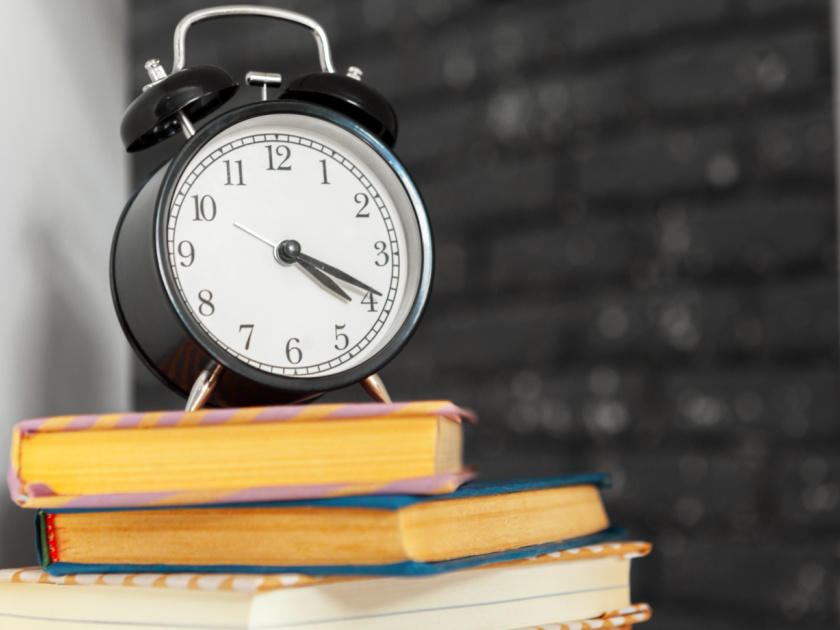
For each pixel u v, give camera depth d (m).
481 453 1.17
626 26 1.12
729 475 1.01
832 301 0.97
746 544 0.99
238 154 0.61
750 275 1.02
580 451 1.11
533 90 1.18
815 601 0.95
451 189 1.22
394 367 1.24
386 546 0.55
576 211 1.14
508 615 0.60
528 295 1.16
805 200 0.99
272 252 0.60
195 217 0.60
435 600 0.58
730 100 1.05
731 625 0.99
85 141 0.70
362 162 0.62
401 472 0.56
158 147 1.37
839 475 0.95
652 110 1.09
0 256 0.64
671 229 1.07
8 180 0.65
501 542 0.59
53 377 0.67
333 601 0.55
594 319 1.11
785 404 0.99
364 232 0.62
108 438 0.57
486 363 1.18
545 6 1.18
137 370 1.35
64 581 0.58
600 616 0.63
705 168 1.05
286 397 0.60
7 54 0.65
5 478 0.64
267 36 1.37
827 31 0.99
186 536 0.57
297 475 0.56
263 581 0.54
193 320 0.59
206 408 0.62
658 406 1.06
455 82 1.24
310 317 0.61
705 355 1.04
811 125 0.99
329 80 0.63
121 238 0.62
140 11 1.47
